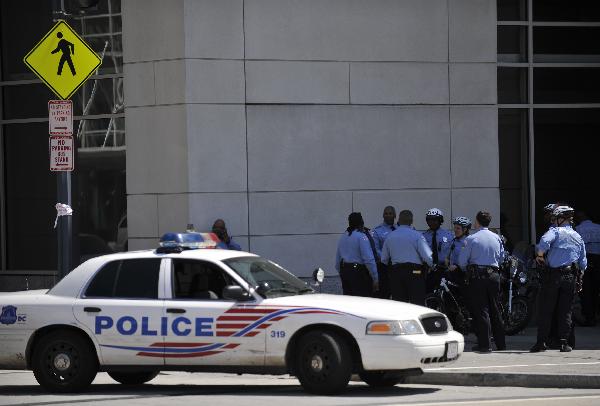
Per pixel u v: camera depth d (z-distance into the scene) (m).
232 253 33.41
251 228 47.62
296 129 48.22
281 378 37.62
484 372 34.09
